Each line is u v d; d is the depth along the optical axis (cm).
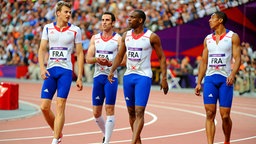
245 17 5350
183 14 5512
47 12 6919
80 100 4038
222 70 1809
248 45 5059
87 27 6188
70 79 1819
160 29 5569
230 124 1855
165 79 1775
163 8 5712
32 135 2184
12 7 7294
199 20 5394
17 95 3177
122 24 5962
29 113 2934
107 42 1958
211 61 1823
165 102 4009
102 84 1944
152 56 5559
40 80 6247
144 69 1762
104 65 1916
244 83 4888
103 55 1961
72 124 2588
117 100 4041
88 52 1980
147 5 5878
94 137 2177
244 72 4903
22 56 6550
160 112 3309
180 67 5353
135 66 1766
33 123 2566
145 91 1745
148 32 1756
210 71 1825
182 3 5584
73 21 6388
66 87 1802
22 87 5250
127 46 1777
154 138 2216
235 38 1802
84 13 6400
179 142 2122
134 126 1731
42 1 7069
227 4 5334
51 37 1811
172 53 5506
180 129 2519
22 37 6769
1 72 6631
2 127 2405
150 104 3822
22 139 2078
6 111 3027
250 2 5288
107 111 1927
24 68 6431
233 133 2438
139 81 1753
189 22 5431
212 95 1809
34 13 7019
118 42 1956
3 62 6812
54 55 1812
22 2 7269
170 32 5519
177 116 3105
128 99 1803
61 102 1797
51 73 1817
